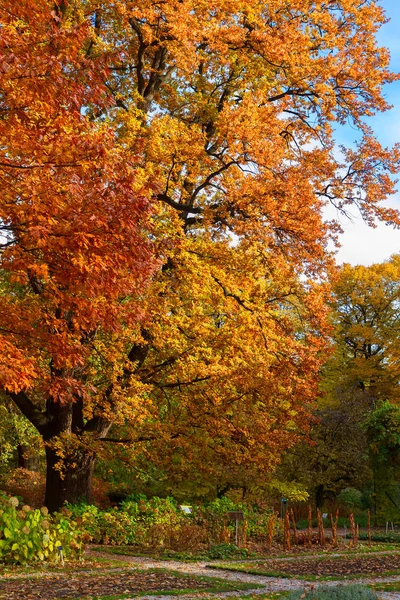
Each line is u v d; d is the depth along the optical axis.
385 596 9.19
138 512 17.58
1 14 8.04
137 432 16.72
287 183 15.12
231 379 15.98
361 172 18.28
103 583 9.88
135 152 14.78
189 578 10.72
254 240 15.23
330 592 8.18
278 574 11.71
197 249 16.00
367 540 21.14
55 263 8.48
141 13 15.30
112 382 15.42
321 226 15.86
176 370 16.61
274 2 17.44
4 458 24.86
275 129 15.63
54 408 16.81
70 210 8.04
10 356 8.32
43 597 8.52
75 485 16.83
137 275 8.69
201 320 16.02
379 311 41.06
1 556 11.45
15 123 8.11
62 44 8.02
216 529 17.77
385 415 26.28
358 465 27.34
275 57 16.53
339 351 38.06
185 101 18.06
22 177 8.26
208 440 17.53
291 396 16.58
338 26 18.78
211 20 16.41
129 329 15.36
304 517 28.20
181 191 16.80
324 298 16.86
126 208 8.01
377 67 18.08
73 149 8.24
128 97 18.39
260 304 16.52
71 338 10.04
